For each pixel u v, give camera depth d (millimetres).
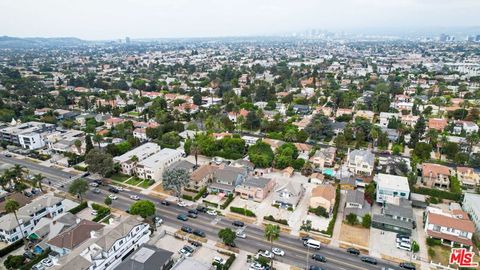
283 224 99125
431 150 146500
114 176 132750
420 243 90500
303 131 165875
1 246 89000
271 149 146625
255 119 188625
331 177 129750
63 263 72688
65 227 91875
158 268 72875
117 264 79438
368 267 81375
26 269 79000
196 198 113125
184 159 148375
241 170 124812
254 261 81875
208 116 196750
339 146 154875
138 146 161750
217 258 81812
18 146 165750
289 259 84000
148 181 128375
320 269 79250
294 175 132750
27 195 115938
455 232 89375
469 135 153375
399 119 194000
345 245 89812
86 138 146000
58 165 143500
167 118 195125
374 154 151625
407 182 114750
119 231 82312
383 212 101500
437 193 114500
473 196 106625
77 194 112375
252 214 103250
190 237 92375
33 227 96438
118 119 199000
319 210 102438
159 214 105000
